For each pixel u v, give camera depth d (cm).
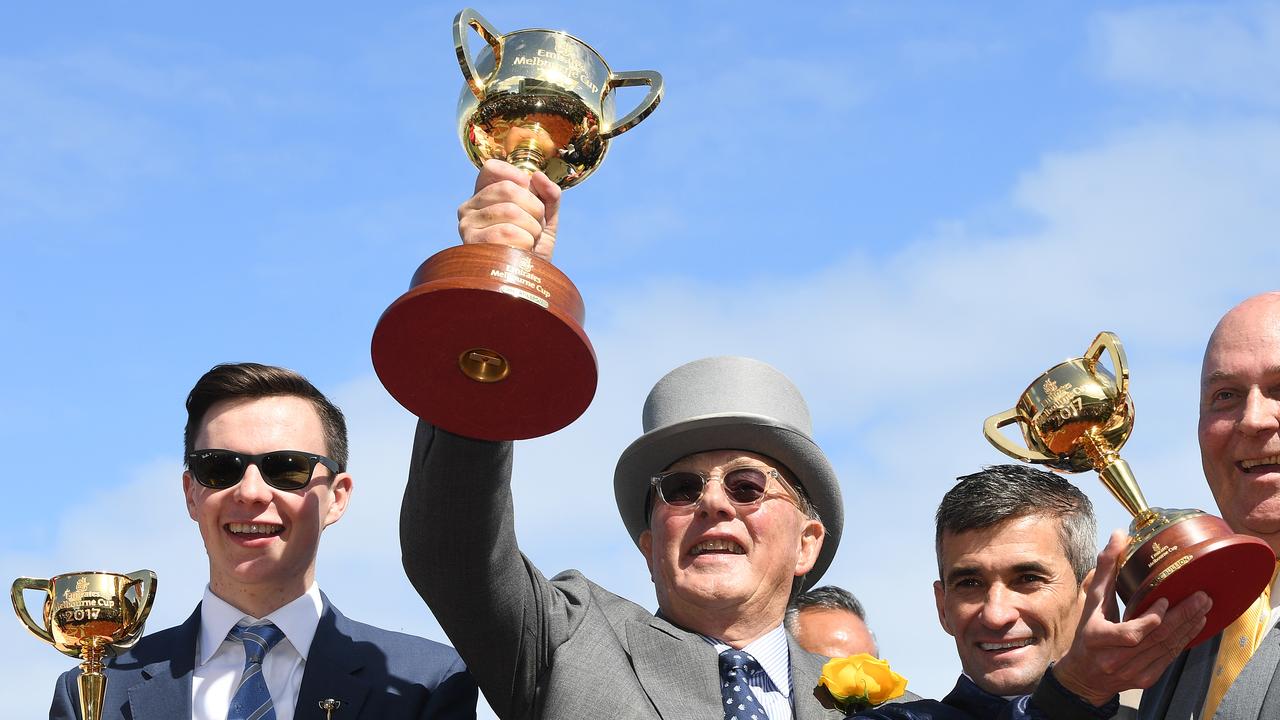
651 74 602
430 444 573
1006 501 592
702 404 700
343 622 655
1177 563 470
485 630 595
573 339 511
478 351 529
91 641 589
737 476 679
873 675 574
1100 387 545
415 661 648
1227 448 560
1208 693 527
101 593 586
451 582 581
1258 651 514
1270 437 549
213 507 638
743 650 658
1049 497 599
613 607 662
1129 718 575
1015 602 583
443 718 627
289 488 644
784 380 724
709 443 690
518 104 581
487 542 577
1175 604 478
